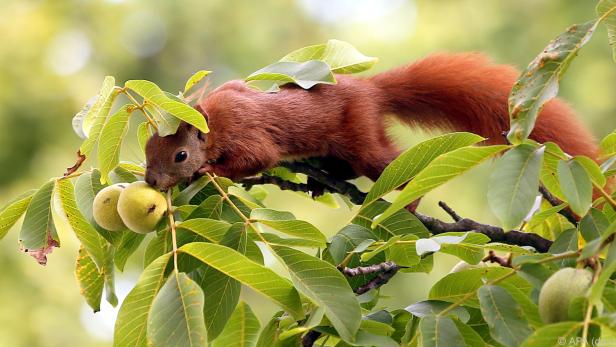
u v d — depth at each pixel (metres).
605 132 19.86
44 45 22.95
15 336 18.14
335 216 18.73
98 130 6.65
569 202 5.12
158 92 6.37
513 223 5.07
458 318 5.80
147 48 24.14
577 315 4.66
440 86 10.33
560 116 9.32
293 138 9.59
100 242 6.63
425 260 7.18
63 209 6.65
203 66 24.05
